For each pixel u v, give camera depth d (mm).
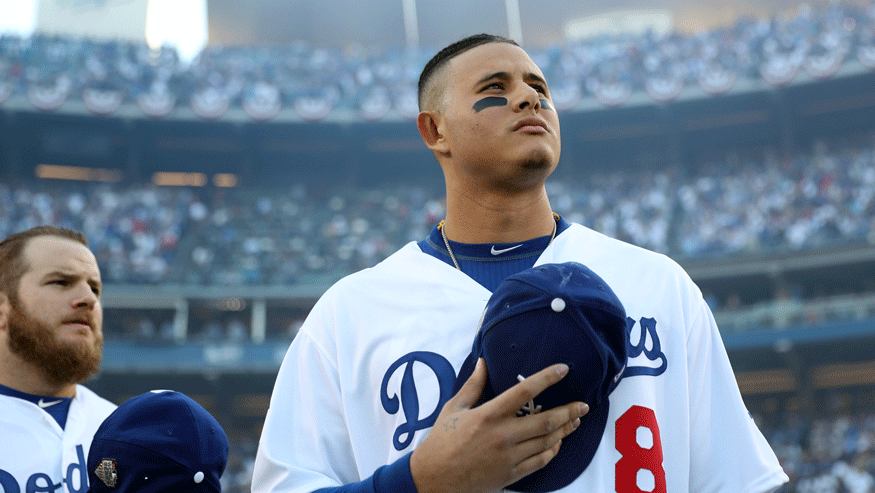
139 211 32094
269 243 32469
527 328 1686
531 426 1646
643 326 1984
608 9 44312
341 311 2168
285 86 36688
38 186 32812
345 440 2072
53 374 3342
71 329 3291
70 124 34656
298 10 45250
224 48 38875
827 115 35125
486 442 1639
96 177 35938
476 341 1842
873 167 30641
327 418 2088
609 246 2160
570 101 36031
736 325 27844
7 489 3141
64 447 3355
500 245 2170
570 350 1660
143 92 34562
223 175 37844
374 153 37969
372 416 2018
